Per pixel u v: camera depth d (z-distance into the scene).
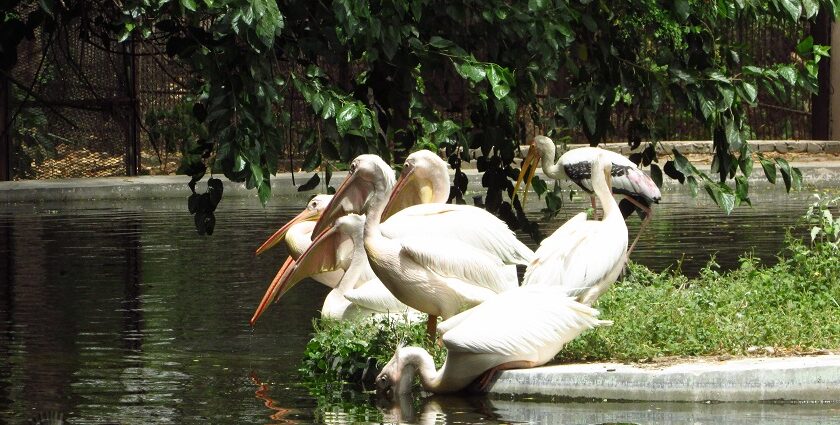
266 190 10.86
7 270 17.84
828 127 35.94
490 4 12.41
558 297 10.45
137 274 17.34
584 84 14.20
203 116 11.87
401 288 11.54
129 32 11.19
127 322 13.80
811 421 9.12
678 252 18.34
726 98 13.24
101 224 24.03
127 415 9.75
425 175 13.15
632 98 14.58
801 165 31.05
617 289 12.77
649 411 9.53
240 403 10.16
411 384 10.52
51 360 11.87
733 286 12.94
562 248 11.18
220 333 13.23
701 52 13.68
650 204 17.56
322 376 11.24
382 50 12.30
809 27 36.00
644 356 10.54
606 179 11.52
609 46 13.73
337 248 13.36
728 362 10.22
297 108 33.19
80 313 14.38
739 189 14.34
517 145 15.73
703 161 32.75
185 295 15.59
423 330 12.03
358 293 12.70
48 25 12.42
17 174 32.88
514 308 10.34
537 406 9.83
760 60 35.69
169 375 11.24
